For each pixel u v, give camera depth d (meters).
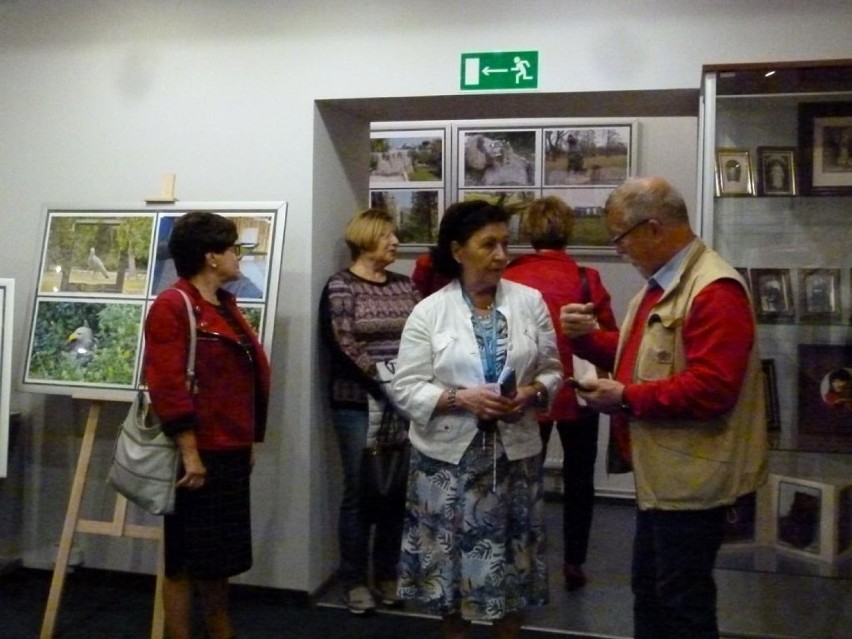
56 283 3.49
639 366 2.27
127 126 3.72
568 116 3.93
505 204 5.24
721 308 2.10
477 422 2.44
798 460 3.17
